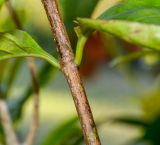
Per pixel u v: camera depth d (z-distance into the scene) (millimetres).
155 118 560
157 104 620
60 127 510
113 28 214
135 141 566
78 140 503
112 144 1621
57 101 2408
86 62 658
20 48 275
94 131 246
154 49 212
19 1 447
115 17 245
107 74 2697
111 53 623
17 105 501
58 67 269
